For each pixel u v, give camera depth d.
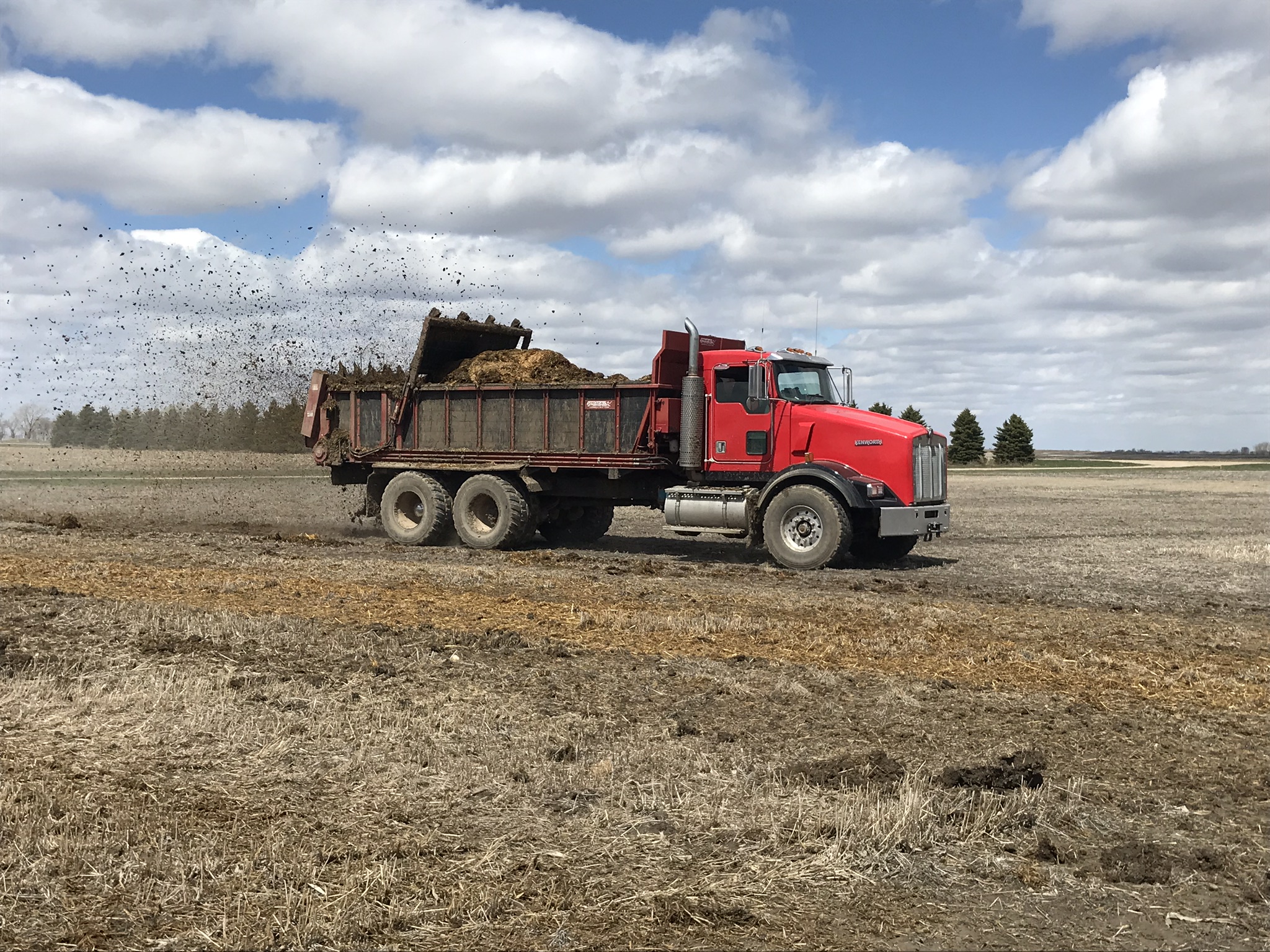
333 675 8.05
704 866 4.74
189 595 11.94
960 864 4.86
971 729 7.06
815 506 15.79
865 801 5.38
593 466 17.09
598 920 4.24
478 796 5.54
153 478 38.44
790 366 16.59
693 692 7.86
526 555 17.05
